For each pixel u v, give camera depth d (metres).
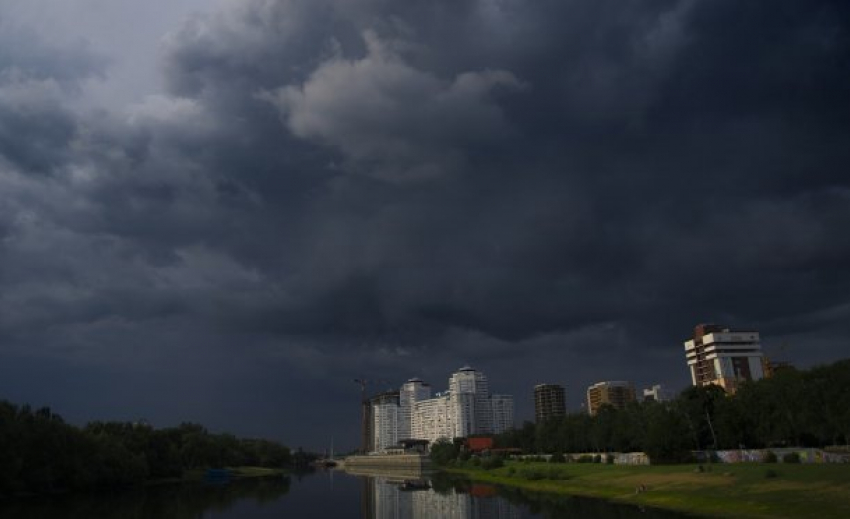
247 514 130.38
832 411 135.62
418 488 190.38
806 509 81.31
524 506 121.12
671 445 152.88
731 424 158.75
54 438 166.38
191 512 132.62
